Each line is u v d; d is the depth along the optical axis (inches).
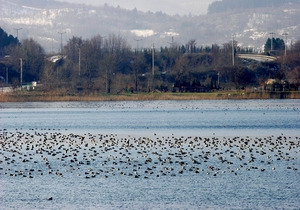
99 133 2674.7
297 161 1786.4
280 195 1376.7
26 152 2015.3
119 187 1459.2
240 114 3836.1
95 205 1309.1
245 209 1269.7
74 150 2044.8
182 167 1695.4
